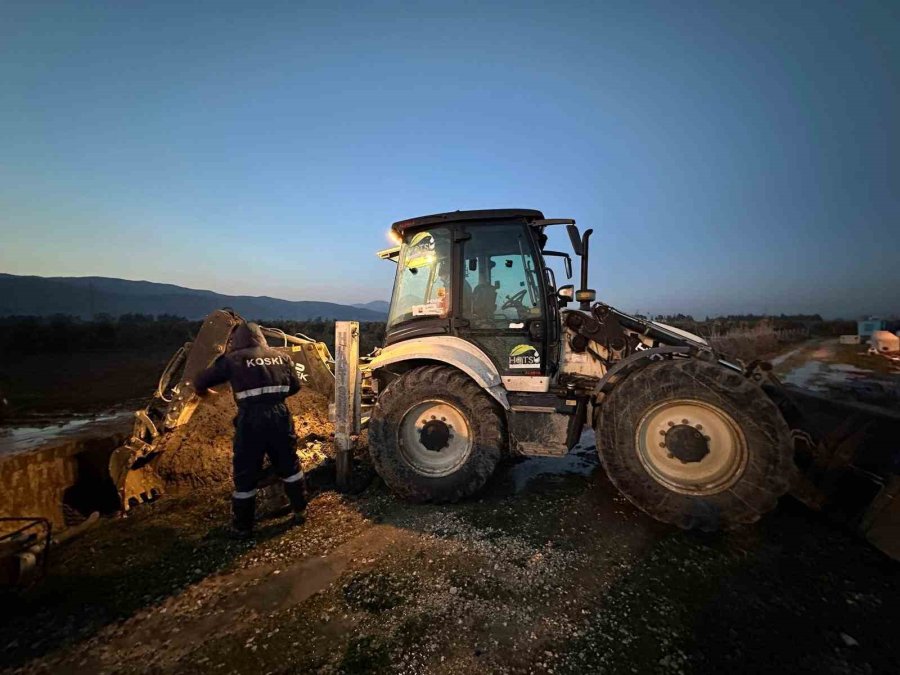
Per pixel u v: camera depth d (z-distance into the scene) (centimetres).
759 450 296
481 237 408
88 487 364
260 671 199
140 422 373
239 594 256
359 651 208
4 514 306
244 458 323
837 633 211
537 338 388
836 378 989
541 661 199
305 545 310
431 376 379
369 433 383
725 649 203
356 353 415
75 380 1115
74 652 213
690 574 261
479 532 319
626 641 209
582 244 411
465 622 226
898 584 248
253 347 342
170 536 325
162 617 237
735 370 345
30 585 247
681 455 316
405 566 279
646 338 406
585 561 278
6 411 774
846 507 302
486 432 365
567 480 418
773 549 286
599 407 362
